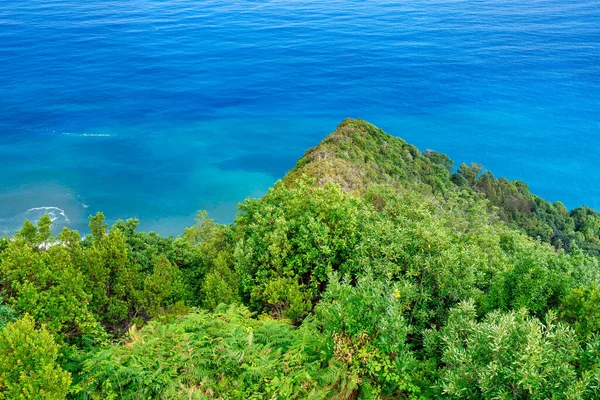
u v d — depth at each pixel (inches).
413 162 3673.7
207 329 594.9
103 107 7736.2
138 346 544.4
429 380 504.7
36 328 697.6
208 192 5128.0
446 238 792.3
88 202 4842.5
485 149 6633.9
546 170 6097.4
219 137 6742.1
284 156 6136.8
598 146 6683.1
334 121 7480.3
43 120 7076.8
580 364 455.2
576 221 4520.2
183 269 1230.9
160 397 475.5
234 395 476.7
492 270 849.5
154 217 4608.8
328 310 566.6
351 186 2215.8
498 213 3821.4
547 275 680.4
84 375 515.5
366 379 500.1
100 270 913.5
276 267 896.3
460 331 527.5
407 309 665.0
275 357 537.3
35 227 1012.5
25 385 460.1
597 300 563.2
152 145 6392.7
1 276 804.6
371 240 823.1
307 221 963.3
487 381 420.8
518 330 454.0
